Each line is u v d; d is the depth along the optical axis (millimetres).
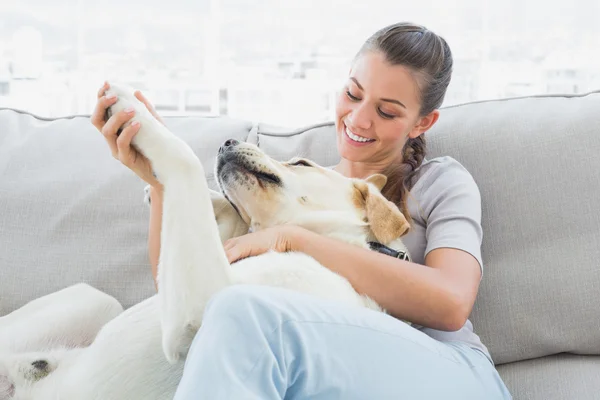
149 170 1082
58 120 1725
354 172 1460
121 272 1514
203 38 2236
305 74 2246
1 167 1596
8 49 2209
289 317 887
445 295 1167
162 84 2244
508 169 1499
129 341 1072
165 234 1017
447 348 1128
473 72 2223
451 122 1587
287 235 1214
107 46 2232
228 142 1286
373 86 1360
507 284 1434
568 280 1408
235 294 877
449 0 2205
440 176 1415
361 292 1182
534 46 2207
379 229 1271
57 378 1156
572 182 1461
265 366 822
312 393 885
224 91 2252
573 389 1262
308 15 2234
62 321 1314
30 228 1539
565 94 1625
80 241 1535
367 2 2221
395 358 966
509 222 1468
